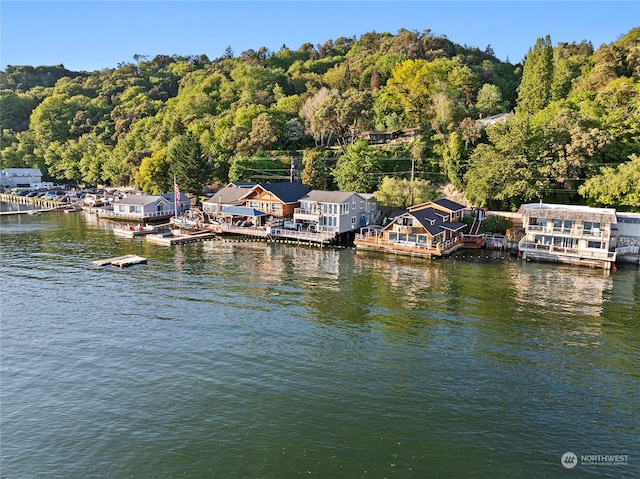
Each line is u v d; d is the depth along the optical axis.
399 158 101.12
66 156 165.38
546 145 80.38
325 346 37.84
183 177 110.88
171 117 160.25
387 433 26.66
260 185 88.88
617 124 79.69
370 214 88.62
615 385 32.00
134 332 40.75
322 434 26.56
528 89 109.94
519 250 67.69
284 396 30.31
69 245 78.50
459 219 80.25
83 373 33.66
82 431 27.06
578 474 23.64
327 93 128.50
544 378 32.88
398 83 118.06
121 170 147.12
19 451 25.47
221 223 89.81
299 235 79.12
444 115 102.88
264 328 41.53
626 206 74.06
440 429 27.05
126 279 57.34
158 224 101.12
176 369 34.03
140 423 27.69
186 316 44.53
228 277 58.19
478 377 32.94
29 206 136.25
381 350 37.12
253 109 131.75
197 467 24.12
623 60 102.75
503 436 26.52
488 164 82.00
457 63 135.50
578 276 58.50
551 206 73.62
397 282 55.84
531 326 42.12
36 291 52.38
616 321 43.34
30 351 37.22
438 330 41.22
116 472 23.88
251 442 25.91
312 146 128.25
